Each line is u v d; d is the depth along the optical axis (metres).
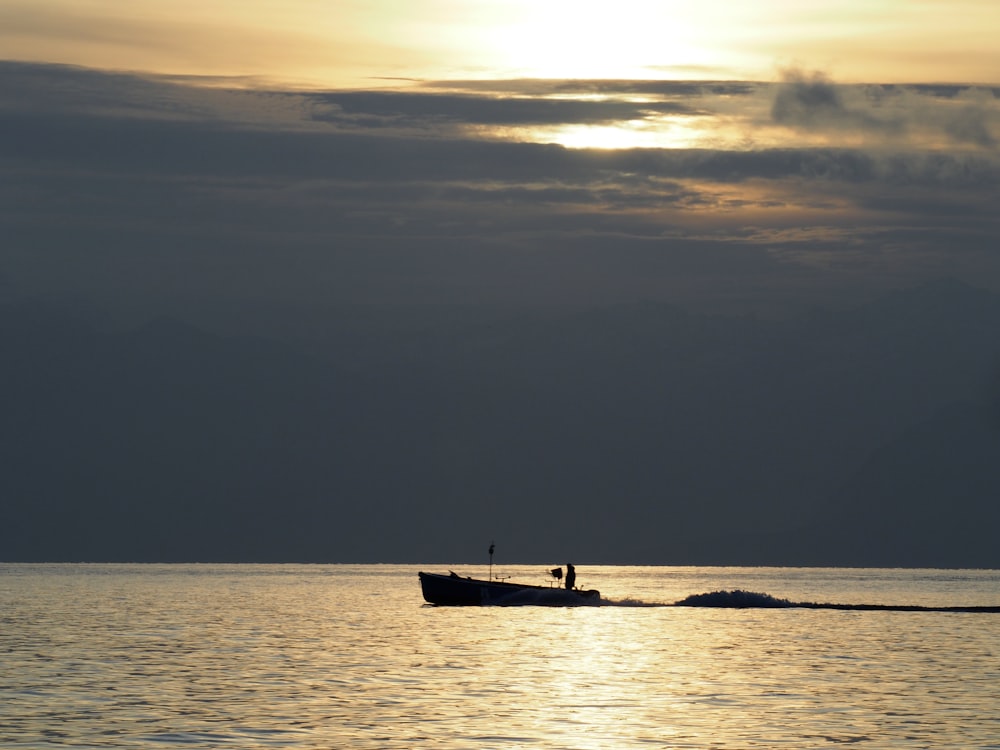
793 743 64.62
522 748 62.88
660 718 71.44
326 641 115.56
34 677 87.94
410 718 70.62
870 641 117.81
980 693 81.94
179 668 93.19
